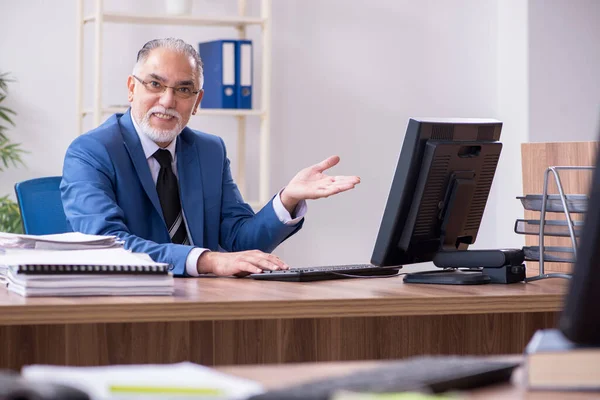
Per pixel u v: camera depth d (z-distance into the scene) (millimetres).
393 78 5441
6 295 1979
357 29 5355
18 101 4773
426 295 2043
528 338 2299
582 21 5516
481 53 5613
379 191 5418
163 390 857
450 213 2438
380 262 2369
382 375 919
